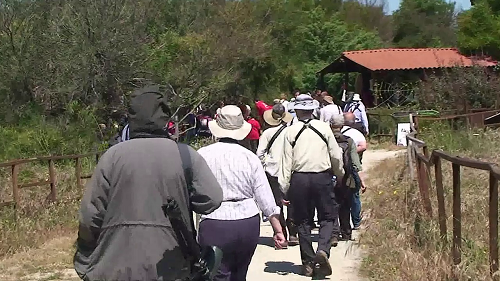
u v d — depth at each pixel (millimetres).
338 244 8648
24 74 18938
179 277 3438
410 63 31062
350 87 42062
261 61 32656
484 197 8203
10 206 9359
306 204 7098
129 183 3432
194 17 28000
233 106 5238
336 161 7078
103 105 19609
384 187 11680
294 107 7207
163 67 22094
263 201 4992
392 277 6602
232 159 4945
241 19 31094
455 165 6180
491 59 31672
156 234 3395
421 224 7598
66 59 19234
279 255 8273
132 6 20344
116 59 19594
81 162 13328
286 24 43094
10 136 14375
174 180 3467
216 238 4809
